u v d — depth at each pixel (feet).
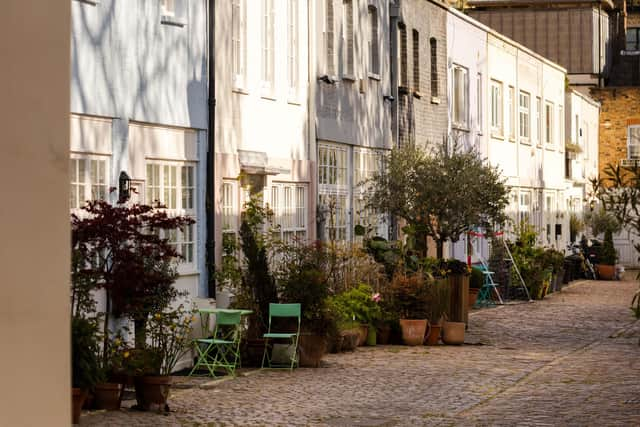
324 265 66.03
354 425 39.29
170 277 45.32
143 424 38.50
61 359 13.34
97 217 42.14
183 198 57.06
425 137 96.37
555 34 177.68
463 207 77.92
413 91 92.53
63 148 13.35
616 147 180.96
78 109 47.37
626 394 47.32
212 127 58.80
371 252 74.64
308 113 72.23
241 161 62.03
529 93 136.46
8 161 12.64
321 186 75.00
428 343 68.39
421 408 43.39
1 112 12.57
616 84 190.49
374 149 84.48
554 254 118.01
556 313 91.71
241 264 61.46
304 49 71.72
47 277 13.14
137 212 42.80
